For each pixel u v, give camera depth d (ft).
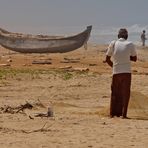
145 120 44.45
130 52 46.06
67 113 48.78
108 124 41.39
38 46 153.89
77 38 150.82
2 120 42.42
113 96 46.29
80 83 80.79
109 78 88.33
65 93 69.77
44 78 86.89
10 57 142.92
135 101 52.37
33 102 57.06
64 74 93.40
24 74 91.76
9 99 62.28
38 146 32.86
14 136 35.91
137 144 33.71
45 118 44.01
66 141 34.37
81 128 39.22
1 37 157.07
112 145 33.35
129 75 46.01
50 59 135.54
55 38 152.87
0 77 86.07
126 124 41.52
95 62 129.18
